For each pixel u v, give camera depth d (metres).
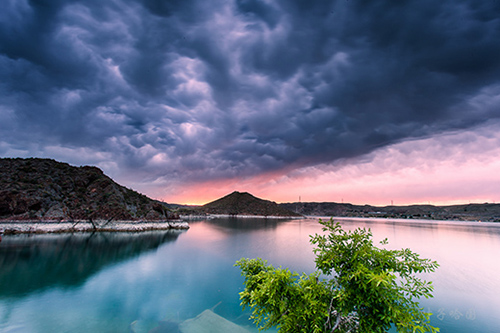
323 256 6.37
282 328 5.96
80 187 77.19
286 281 6.45
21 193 59.25
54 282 23.56
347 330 6.09
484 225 176.38
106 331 14.41
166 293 21.50
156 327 14.84
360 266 5.62
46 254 35.00
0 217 53.84
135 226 72.94
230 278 26.81
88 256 35.78
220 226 114.12
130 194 90.44
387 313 5.36
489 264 39.44
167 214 95.00
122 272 28.55
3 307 17.30
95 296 20.28
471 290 24.55
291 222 174.00
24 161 77.00
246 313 17.61
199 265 33.12
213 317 15.98
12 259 30.94
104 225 67.75
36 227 55.88
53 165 80.38
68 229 60.31
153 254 40.25
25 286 21.94
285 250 48.41
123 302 19.16
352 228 107.81
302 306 5.95
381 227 130.00
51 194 66.25
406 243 66.06
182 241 58.03
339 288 6.12
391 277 5.16
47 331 14.13
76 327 14.76
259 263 7.75
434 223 197.12
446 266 37.47
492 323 16.61
